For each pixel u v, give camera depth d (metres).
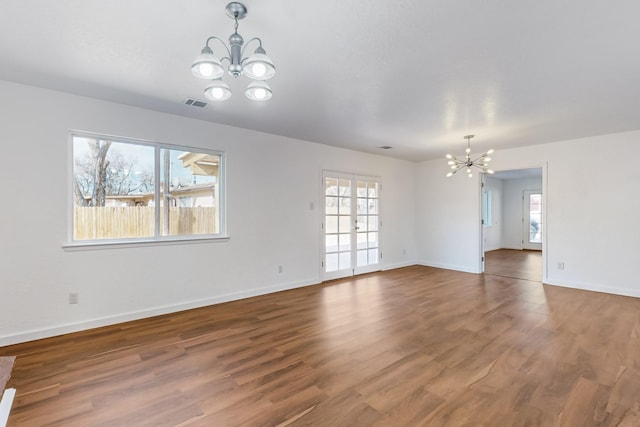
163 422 1.85
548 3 1.78
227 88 2.00
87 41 2.20
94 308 3.31
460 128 4.39
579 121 4.05
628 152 4.56
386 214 6.69
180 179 3.98
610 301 4.29
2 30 2.05
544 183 5.34
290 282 5.00
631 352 2.73
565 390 2.16
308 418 1.89
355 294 4.68
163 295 3.76
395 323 3.47
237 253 4.38
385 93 3.13
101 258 3.36
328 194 5.61
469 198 6.41
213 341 2.99
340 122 4.12
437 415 1.91
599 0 1.74
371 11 1.85
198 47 2.28
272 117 3.93
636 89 3.01
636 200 4.51
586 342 2.94
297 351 2.78
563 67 2.57
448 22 1.97
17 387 2.20
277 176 4.84
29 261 2.99
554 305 4.12
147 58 2.45
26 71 2.68
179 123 3.87
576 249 5.04
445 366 2.51
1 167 2.87
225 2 1.77
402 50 2.31
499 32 2.08
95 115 3.31
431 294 4.68
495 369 2.46
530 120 4.01
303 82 2.87
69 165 3.20
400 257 7.00
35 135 3.01
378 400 2.06
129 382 2.27
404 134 4.75
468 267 6.43
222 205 4.29
